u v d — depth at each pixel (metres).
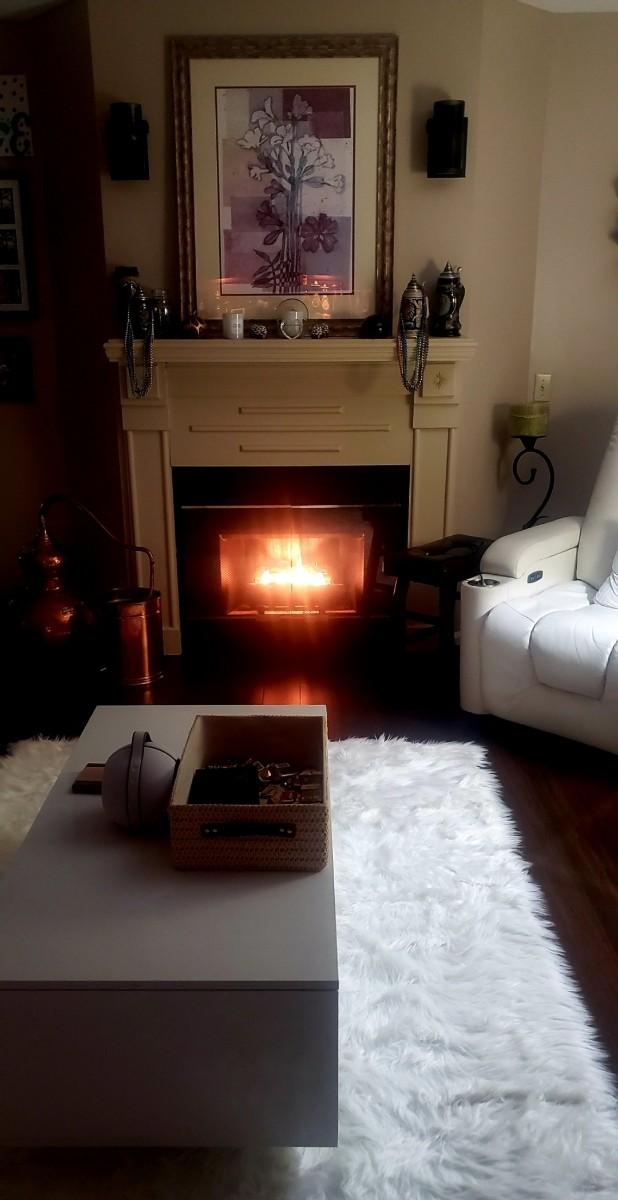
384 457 3.29
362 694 3.14
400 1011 1.66
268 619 3.51
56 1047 1.30
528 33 3.10
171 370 3.18
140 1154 1.42
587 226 3.36
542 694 2.64
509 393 3.47
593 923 1.96
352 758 2.59
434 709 3.02
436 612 3.52
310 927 1.36
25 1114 1.35
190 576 3.46
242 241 3.14
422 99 3.01
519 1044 1.60
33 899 1.43
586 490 3.64
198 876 1.49
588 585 2.97
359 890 2.00
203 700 3.07
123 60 2.99
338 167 3.08
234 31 2.97
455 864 2.10
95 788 1.76
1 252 3.48
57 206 3.37
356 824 2.25
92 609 3.32
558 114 3.25
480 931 1.87
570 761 2.66
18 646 3.28
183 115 3.02
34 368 3.62
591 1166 1.38
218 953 1.30
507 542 2.83
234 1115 1.35
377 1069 1.54
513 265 3.33
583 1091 1.51
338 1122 1.42
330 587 3.52
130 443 3.25
